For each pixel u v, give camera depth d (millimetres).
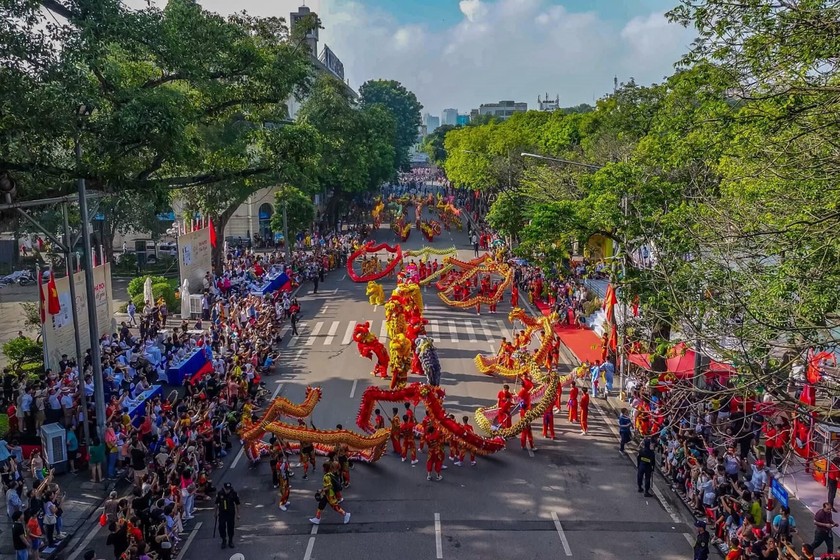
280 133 34000
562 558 17859
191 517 20125
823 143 13352
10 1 19266
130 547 16047
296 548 18422
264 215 71750
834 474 17562
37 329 38125
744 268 15328
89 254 22328
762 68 13727
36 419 24156
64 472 22719
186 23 27797
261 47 35844
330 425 26609
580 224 29516
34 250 43312
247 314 38219
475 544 18547
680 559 17844
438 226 83500
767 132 14805
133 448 22172
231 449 24906
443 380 31891
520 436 25828
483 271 47750
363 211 99500
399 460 24078
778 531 16828
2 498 21094
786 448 18203
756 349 13688
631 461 23906
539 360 30656
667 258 19281
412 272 49188
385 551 18234
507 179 66062
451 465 23594
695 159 22469
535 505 20734
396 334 31609
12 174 22781
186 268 42688
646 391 25156
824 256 13008
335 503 19750
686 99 23844
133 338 34531
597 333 34906
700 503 19766
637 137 41094
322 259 58812
